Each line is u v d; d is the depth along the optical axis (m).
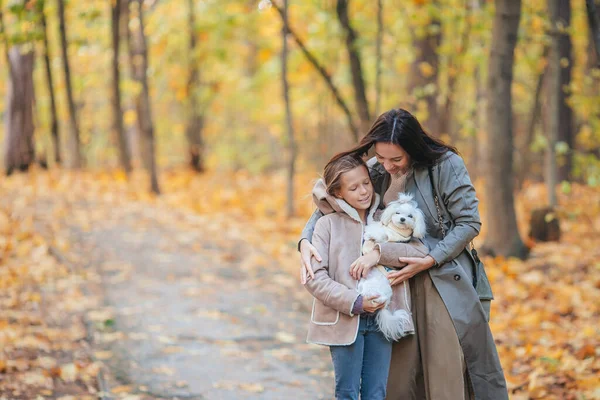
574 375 8.36
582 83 22.75
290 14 24.09
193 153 31.52
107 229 16.23
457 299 5.66
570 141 24.09
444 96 23.89
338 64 29.28
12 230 14.84
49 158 35.59
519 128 37.31
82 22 27.38
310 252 5.79
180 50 29.91
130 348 9.27
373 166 6.14
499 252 14.87
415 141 5.58
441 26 21.84
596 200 20.91
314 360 9.27
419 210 5.62
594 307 11.30
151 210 19.12
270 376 8.55
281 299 12.30
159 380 8.24
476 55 20.17
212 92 30.64
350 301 5.46
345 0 18.27
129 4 24.88
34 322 9.91
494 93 14.51
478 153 29.45
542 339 9.88
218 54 27.08
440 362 5.64
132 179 24.69
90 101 40.19
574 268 14.14
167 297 11.78
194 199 21.86
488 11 18.62
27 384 7.84
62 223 16.23
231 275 13.61
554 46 17.39
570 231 18.09
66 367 8.31
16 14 15.67
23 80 25.22
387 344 5.78
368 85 28.17
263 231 17.91
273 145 41.88
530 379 8.31
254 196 23.56
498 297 12.45
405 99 23.83
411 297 5.87
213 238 16.56
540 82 24.31
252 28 27.28
